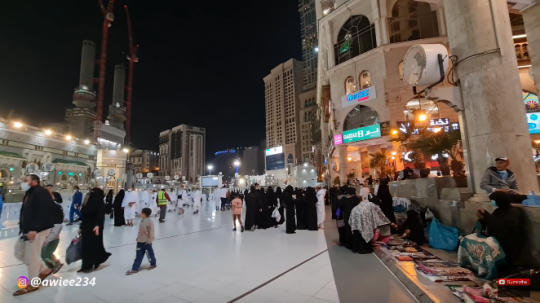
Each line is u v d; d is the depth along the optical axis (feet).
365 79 83.97
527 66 56.44
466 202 20.47
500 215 14.92
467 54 20.57
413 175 37.63
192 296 14.43
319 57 126.31
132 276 17.72
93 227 19.49
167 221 47.62
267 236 32.07
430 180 27.50
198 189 64.13
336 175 105.91
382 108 77.00
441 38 74.23
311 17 388.16
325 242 28.12
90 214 19.53
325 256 22.24
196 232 35.37
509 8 22.86
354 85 86.07
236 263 20.52
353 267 18.93
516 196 14.92
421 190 30.04
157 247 26.21
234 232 35.32
